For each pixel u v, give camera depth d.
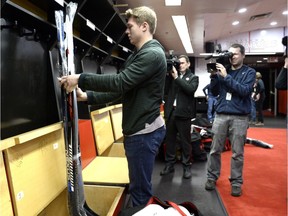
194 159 4.19
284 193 2.94
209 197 2.85
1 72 1.52
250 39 10.52
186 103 3.23
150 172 1.71
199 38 7.58
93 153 2.52
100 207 1.95
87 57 3.09
